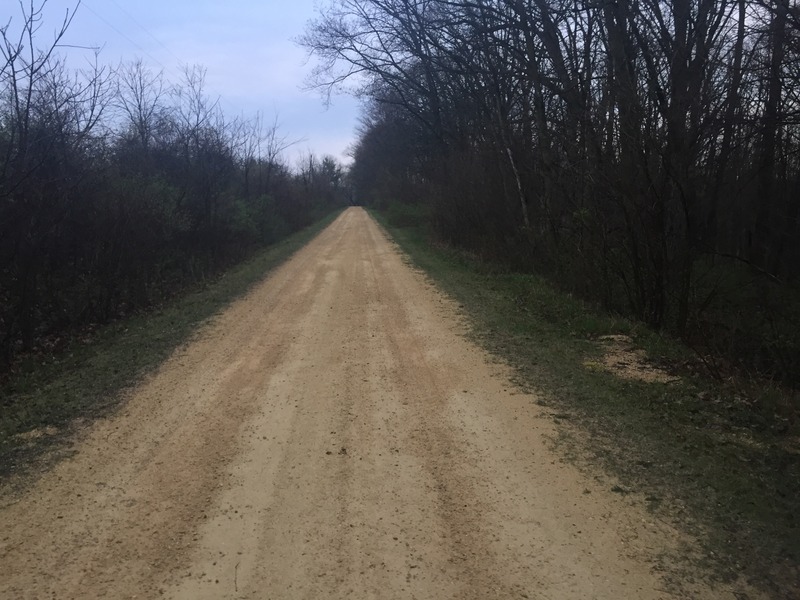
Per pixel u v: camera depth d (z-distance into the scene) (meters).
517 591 3.13
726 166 13.25
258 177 33.66
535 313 10.84
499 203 19.58
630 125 9.95
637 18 11.59
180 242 17.19
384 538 3.63
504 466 4.62
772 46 9.84
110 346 9.02
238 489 4.27
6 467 4.73
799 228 15.18
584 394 6.34
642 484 4.33
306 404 6.06
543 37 15.71
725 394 6.48
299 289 13.79
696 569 3.32
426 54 24.41
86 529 3.77
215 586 3.19
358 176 93.44
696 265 13.41
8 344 8.72
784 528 3.74
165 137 20.92
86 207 11.17
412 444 5.05
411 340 8.71
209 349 8.42
